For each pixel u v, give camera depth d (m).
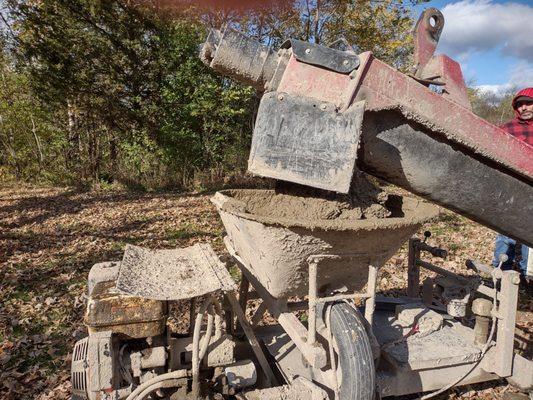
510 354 3.15
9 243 8.46
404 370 3.08
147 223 10.08
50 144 17.95
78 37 15.80
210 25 14.88
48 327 5.00
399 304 3.99
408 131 2.86
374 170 3.03
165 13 15.38
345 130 2.58
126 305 2.70
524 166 2.97
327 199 3.10
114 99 16.36
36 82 15.99
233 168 16.64
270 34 15.03
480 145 2.87
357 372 2.62
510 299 3.11
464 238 8.78
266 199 3.82
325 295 3.16
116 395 2.52
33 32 15.64
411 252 4.43
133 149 16.38
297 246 2.70
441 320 3.61
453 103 2.80
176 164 16.31
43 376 4.04
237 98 15.07
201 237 8.81
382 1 15.62
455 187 3.05
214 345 2.88
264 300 3.46
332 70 2.68
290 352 3.66
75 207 12.35
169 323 4.92
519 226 3.29
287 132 2.61
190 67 15.52
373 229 2.64
